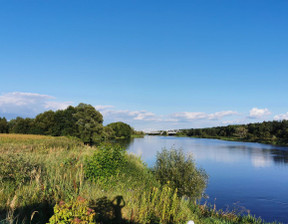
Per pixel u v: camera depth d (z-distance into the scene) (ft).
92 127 204.23
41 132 206.69
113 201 29.94
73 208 17.71
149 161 105.19
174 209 31.42
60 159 49.24
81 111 208.13
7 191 28.30
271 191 66.59
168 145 227.20
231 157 138.41
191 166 53.67
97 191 32.99
